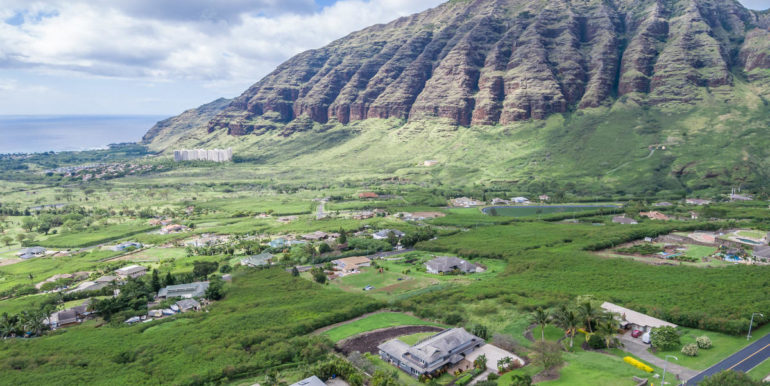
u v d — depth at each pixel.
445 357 109.31
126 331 140.50
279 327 135.00
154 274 183.62
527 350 114.19
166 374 111.38
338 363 107.19
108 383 107.75
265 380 103.38
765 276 159.00
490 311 140.75
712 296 140.25
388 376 100.00
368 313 149.75
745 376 87.19
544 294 152.25
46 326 147.88
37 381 108.94
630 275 170.38
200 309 163.00
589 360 106.38
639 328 120.81
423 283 180.25
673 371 99.00
